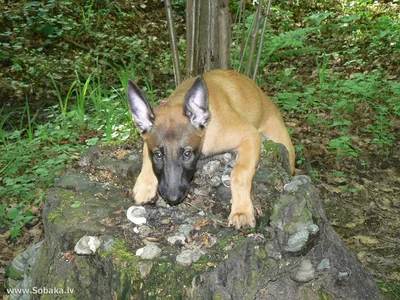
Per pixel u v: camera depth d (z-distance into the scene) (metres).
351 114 2.55
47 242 1.28
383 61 3.14
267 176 1.35
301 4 4.17
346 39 3.54
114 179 1.42
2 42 3.28
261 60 3.01
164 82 2.99
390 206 2.01
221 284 1.10
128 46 3.38
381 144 2.31
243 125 1.40
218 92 1.43
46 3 3.71
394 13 4.00
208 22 1.89
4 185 2.17
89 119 2.41
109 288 1.16
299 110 2.54
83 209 1.29
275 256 1.17
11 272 1.49
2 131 2.41
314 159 2.27
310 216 1.23
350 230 1.88
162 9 4.11
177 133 1.26
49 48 3.34
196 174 1.38
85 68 3.07
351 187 2.11
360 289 1.28
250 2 4.05
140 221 1.23
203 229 1.21
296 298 1.18
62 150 2.17
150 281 1.11
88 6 3.86
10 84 2.87
